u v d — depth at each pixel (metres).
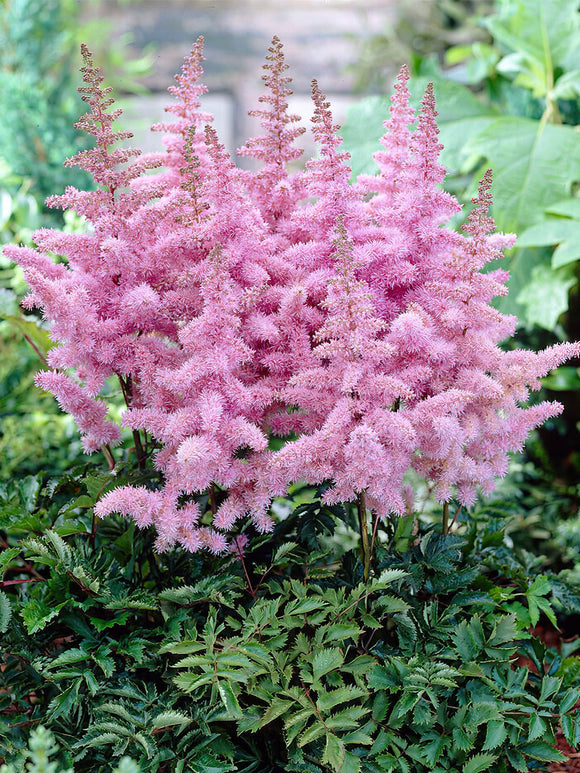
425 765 0.58
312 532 0.66
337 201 0.60
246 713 0.57
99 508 0.55
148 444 0.72
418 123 0.59
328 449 0.55
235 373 0.62
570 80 1.22
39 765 0.38
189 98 0.66
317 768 0.56
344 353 0.56
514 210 1.10
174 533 0.57
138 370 0.62
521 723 0.62
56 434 1.16
